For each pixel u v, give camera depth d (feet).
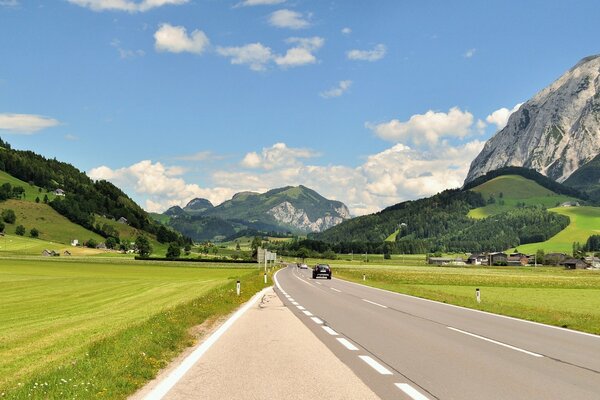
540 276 338.34
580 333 55.98
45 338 57.36
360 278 251.19
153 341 43.21
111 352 38.37
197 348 44.24
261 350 43.24
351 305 91.56
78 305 111.96
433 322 65.51
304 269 407.85
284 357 39.88
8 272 286.87
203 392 28.71
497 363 37.73
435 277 286.05
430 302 100.99
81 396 25.73
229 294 107.55
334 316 72.08
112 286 176.55
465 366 36.47
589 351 43.68
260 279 196.24
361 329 57.67
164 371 34.60
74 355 42.78
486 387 30.04
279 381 31.45
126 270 338.34
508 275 354.54
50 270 317.42
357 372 34.17
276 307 86.79
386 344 46.62
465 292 170.09
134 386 29.40
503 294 164.96
